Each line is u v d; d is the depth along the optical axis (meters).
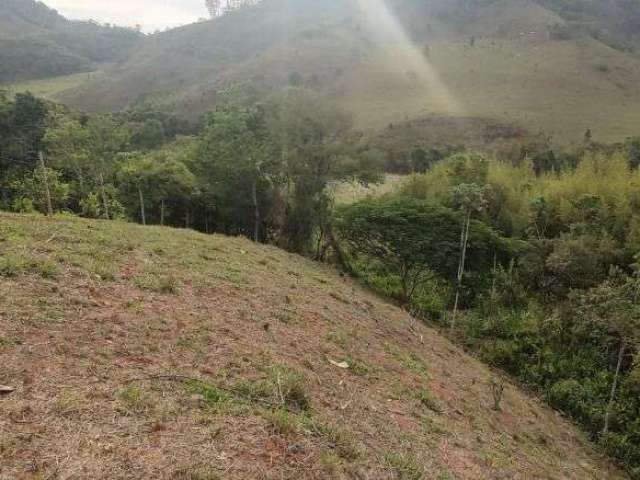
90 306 6.72
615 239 18.03
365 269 22.56
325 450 5.13
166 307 7.71
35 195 21.80
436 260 17.55
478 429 8.81
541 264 17.77
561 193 21.02
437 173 25.53
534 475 7.92
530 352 15.67
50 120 30.77
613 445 11.38
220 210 24.23
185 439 4.46
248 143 22.44
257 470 4.35
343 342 9.65
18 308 5.99
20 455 3.71
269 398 5.77
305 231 23.05
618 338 12.40
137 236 12.19
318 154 21.81
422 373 10.30
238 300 9.51
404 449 6.25
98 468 3.78
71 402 4.47
